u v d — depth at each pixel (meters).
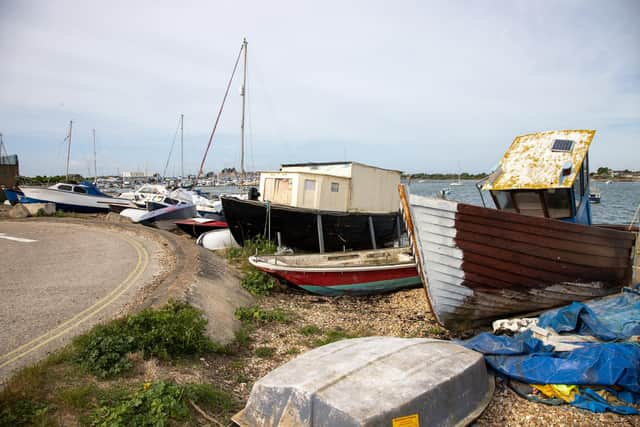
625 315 7.13
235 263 13.27
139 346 5.60
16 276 9.69
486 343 6.56
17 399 4.17
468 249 8.04
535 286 8.52
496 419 4.96
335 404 3.97
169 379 5.17
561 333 6.78
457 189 60.69
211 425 4.50
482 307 8.60
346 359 4.96
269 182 15.98
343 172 16.36
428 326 9.07
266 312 8.84
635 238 9.09
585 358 5.61
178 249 12.78
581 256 8.55
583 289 8.87
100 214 26.97
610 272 8.97
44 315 7.07
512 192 9.66
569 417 4.99
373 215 16.38
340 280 10.90
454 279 8.24
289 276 10.52
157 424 4.13
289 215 14.38
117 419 4.05
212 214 26.00
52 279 9.48
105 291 8.59
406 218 8.22
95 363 5.09
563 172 8.96
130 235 16.53
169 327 5.94
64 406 4.23
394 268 11.38
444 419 4.46
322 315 9.46
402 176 18.81
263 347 7.16
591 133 9.32
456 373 4.84
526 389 5.57
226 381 5.73
